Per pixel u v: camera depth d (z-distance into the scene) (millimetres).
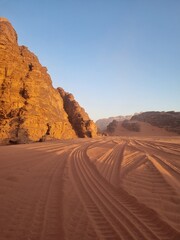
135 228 4945
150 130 87062
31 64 40906
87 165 12508
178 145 26281
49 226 4945
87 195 7137
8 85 33000
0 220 5160
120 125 98750
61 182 8547
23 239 4379
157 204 6469
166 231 4832
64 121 42438
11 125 29969
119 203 6508
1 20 43781
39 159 13914
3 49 33781
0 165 11266
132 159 14812
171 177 9781
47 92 43062
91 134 50469
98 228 4918
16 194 6973
